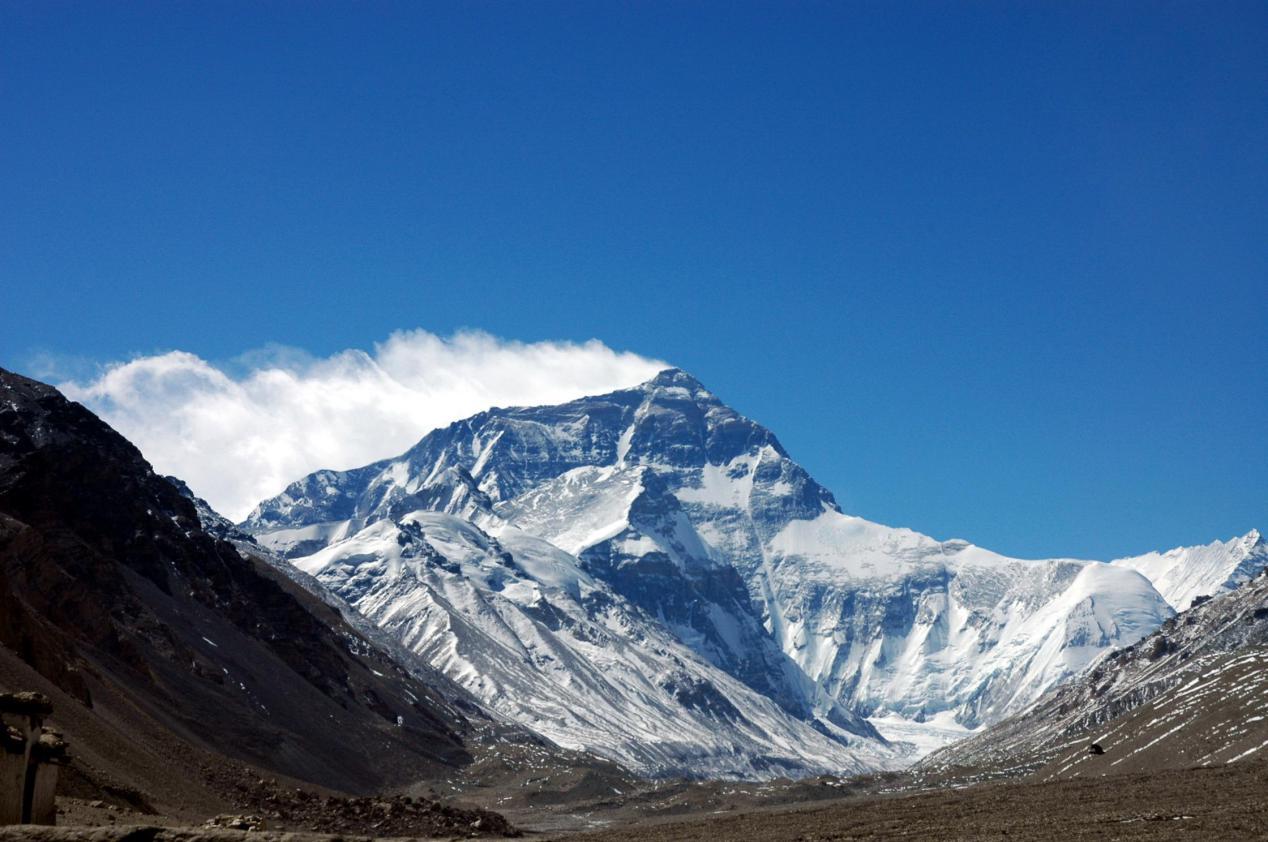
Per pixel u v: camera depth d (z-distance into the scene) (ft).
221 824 361.10
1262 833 409.28
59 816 345.92
